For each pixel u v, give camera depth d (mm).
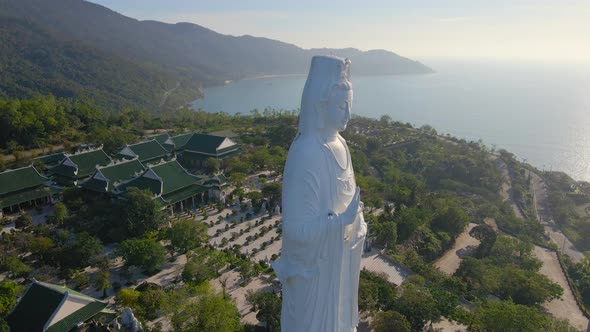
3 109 93438
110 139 90500
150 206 54844
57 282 44531
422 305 37656
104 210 59469
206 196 71250
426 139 145125
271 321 35594
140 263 44750
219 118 139125
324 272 17844
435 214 68312
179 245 50094
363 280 41000
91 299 35906
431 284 45531
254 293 40750
